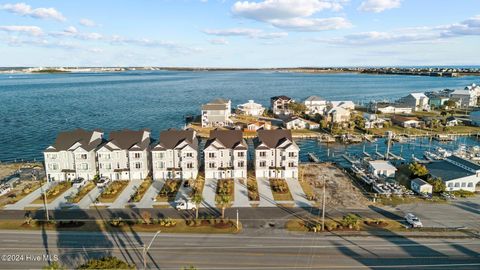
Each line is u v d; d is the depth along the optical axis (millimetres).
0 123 161250
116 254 52812
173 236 58281
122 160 86188
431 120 160750
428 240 57094
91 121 169750
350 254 52875
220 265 49812
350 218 61250
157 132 149000
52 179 86062
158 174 86688
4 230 60406
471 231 60094
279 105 197375
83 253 53000
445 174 82500
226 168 86562
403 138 140750
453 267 49500
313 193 77688
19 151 118625
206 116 157750
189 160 85750
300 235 58812
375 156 115625
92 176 85875
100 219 64750
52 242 56312
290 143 86625
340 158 115312
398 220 64500
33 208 70062
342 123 158125
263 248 54562
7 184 81188
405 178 86125
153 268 49000
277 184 82250
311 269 48875
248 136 135375
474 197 75875
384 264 50219
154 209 69375
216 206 70750
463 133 147875
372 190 79938
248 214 67000
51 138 136125
